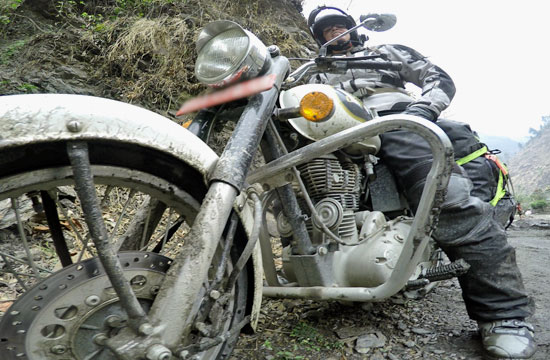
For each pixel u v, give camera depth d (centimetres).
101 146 118
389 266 192
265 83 144
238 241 149
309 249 192
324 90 188
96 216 106
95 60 454
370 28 190
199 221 119
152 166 129
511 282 191
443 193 162
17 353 106
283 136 193
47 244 284
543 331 220
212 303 126
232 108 167
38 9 482
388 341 204
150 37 466
